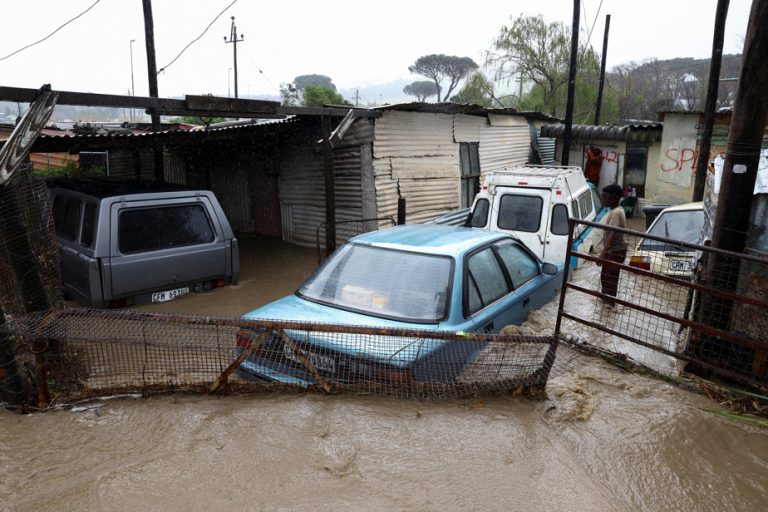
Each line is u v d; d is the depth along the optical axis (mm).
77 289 6336
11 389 3566
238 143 12648
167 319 3588
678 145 15188
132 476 2932
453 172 12641
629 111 38344
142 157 14102
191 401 3719
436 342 3809
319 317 4133
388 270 4496
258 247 11828
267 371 3906
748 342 3764
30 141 4234
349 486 2881
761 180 4191
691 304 4797
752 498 2943
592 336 5125
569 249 4430
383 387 3715
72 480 2896
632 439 3441
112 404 3674
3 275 4020
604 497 2895
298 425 3422
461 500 2807
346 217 11039
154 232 6527
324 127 8438
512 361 3896
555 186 8242
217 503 2732
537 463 3146
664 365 4598
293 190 11984
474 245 4816
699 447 3387
